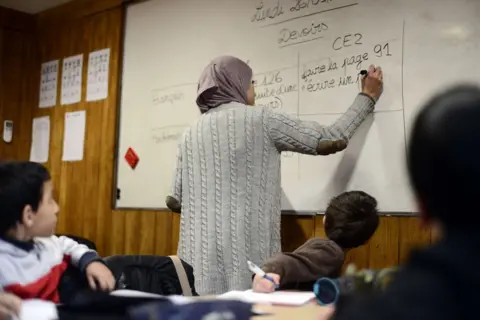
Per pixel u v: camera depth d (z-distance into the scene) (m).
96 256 1.48
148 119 3.31
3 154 4.05
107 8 3.64
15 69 4.14
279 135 2.08
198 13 3.09
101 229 3.49
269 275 1.51
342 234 1.80
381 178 2.25
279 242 2.13
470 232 0.63
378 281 1.25
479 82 2.03
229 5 2.93
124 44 3.52
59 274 1.43
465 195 0.62
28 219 1.33
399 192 2.20
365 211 1.80
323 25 2.51
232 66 2.21
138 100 3.39
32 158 4.07
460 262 0.61
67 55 3.90
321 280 1.31
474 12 2.07
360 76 2.36
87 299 1.12
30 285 1.33
